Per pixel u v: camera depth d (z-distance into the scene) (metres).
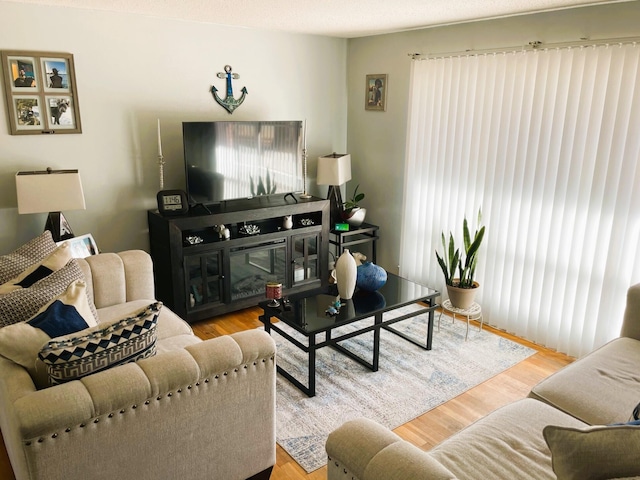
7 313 2.10
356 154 5.11
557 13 3.29
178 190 3.89
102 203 3.85
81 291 2.17
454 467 1.66
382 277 3.34
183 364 1.86
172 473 1.93
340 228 4.68
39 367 1.86
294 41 4.59
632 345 2.56
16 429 1.62
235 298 4.12
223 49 4.19
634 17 2.95
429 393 3.02
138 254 3.16
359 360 3.35
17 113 3.39
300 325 2.89
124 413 1.75
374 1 3.08
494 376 3.23
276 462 2.42
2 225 3.47
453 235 4.17
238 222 4.04
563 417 1.99
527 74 3.44
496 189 3.76
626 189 3.07
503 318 3.88
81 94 3.61
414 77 4.29
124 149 3.87
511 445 1.80
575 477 1.29
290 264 4.39
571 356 3.48
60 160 3.61
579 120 3.21
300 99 4.77
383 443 1.51
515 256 3.71
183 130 3.80
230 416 2.04
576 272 3.38
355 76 4.95
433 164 4.25
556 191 3.40
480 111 3.79
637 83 2.94
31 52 3.36
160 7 3.39
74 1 3.21
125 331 1.87
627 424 1.41
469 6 3.20
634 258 3.10
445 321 4.07
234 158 4.11
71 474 1.68
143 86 3.86
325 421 2.73
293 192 4.59
